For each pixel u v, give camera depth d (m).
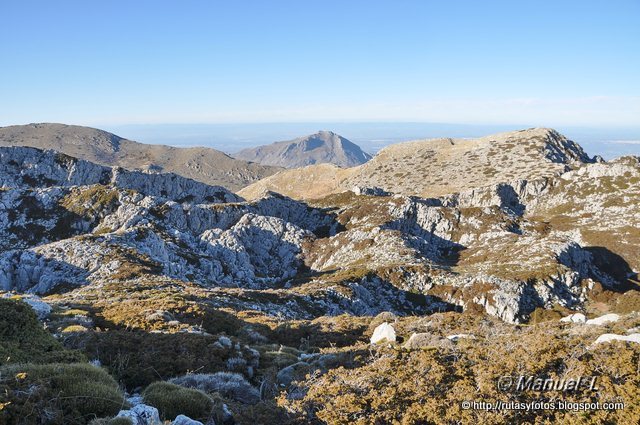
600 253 102.75
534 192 153.50
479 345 17.52
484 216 123.38
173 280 69.81
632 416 11.48
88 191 126.62
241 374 21.17
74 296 50.97
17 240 114.06
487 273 82.06
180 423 12.96
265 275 107.94
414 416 12.66
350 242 109.00
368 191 163.88
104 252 79.19
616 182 142.88
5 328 18.94
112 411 13.41
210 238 109.62
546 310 71.56
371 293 78.62
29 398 12.09
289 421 14.05
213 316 34.78
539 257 88.50
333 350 24.83
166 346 22.45
